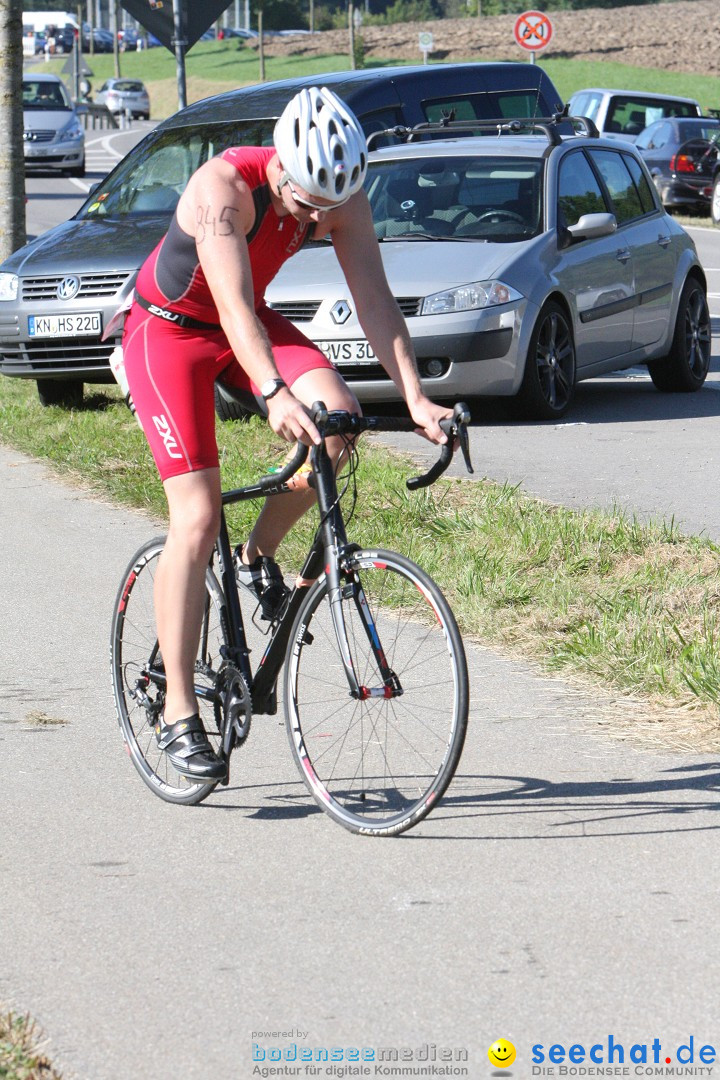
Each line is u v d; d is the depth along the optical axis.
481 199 30.41
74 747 14.09
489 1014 8.98
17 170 38.28
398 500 21.78
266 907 10.54
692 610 16.80
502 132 35.16
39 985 9.49
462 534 20.20
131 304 12.20
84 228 32.12
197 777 12.26
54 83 101.94
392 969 9.57
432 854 11.39
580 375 30.25
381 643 12.28
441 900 10.57
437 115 36.66
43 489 25.55
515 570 18.55
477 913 10.34
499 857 11.29
